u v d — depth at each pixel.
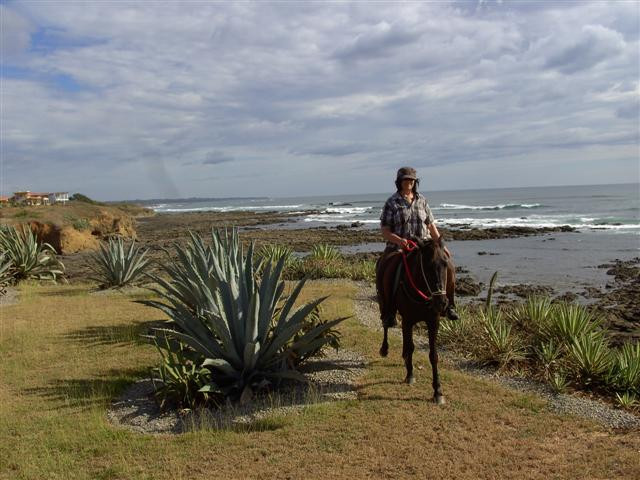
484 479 5.13
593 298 16.58
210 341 7.58
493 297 17.02
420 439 5.91
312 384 7.45
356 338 9.84
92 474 5.44
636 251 27.33
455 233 38.91
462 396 7.08
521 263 24.58
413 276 6.91
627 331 12.41
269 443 5.92
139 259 17.09
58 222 33.38
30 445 6.07
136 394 7.56
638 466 5.27
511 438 5.93
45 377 8.27
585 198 92.25
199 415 6.77
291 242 37.00
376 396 7.11
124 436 6.24
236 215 85.69
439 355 9.06
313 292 14.50
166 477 5.32
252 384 7.36
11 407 7.15
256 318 7.19
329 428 6.22
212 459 5.64
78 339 10.30
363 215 74.25
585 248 29.20
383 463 5.45
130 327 11.08
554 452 5.62
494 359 8.46
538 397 7.14
